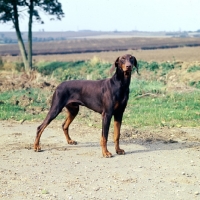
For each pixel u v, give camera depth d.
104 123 8.97
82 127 12.21
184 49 60.16
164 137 10.84
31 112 14.33
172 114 13.38
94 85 9.26
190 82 20.03
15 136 11.15
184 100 15.90
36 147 9.52
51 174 7.86
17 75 23.77
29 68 30.95
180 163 8.52
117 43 101.88
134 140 10.60
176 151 9.47
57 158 8.95
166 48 67.19
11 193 6.90
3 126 12.38
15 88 18.39
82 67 28.92
